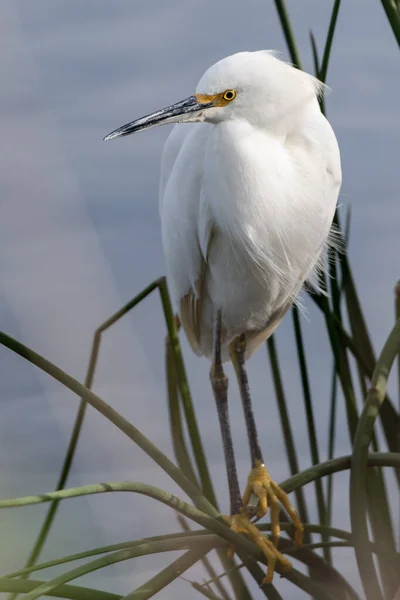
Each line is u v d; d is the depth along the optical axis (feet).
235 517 17.51
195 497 14.21
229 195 18.80
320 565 15.88
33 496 10.46
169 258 21.13
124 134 18.07
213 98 18.19
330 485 18.47
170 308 17.72
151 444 13.19
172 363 18.70
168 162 21.80
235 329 21.49
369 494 17.04
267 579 15.24
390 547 16.03
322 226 19.92
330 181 19.54
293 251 19.86
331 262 20.84
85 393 12.82
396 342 14.34
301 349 18.47
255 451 19.52
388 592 16.21
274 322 21.94
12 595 13.89
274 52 19.25
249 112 18.30
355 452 14.11
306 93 18.38
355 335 19.07
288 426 19.47
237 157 18.40
